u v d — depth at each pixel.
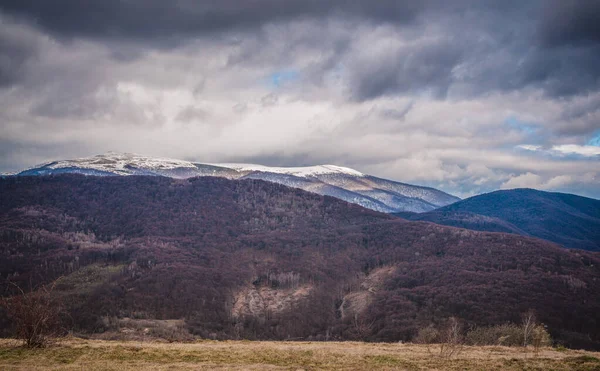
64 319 167.75
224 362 42.22
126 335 155.75
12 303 48.38
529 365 43.44
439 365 42.72
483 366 42.59
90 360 41.91
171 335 164.75
